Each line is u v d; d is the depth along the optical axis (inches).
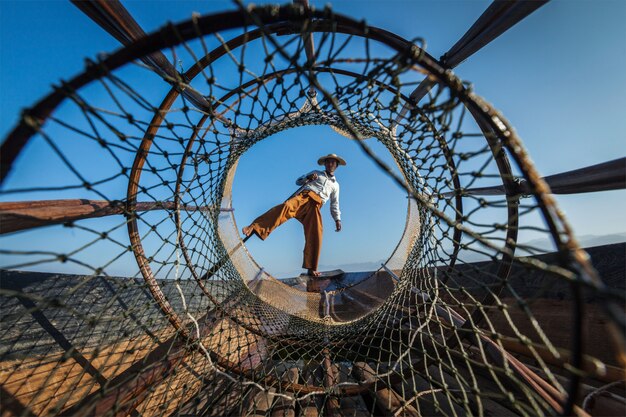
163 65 58.9
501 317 90.4
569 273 27.2
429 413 62.0
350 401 71.6
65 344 68.4
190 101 66.3
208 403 67.7
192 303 103.3
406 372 69.1
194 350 69.1
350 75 66.7
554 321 74.4
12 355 60.3
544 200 31.2
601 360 63.8
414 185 87.7
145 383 54.1
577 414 42.4
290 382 71.7
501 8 50.4
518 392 55.6
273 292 147.6
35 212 45.7
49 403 55.7
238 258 131.7
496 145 38.9
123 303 85.9
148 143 60.0
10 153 33.0
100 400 48.6
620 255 70.7
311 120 89.0
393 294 111.3
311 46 59.3
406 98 63.2
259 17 33.3
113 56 33.4
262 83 48.7
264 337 93.9
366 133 91.6
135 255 67.6
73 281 76.9
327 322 119.7
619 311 22.0
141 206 74.0
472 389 43.3
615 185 50.5
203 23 33.2
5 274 65.6
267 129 84.4
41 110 33.3
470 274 103.5
